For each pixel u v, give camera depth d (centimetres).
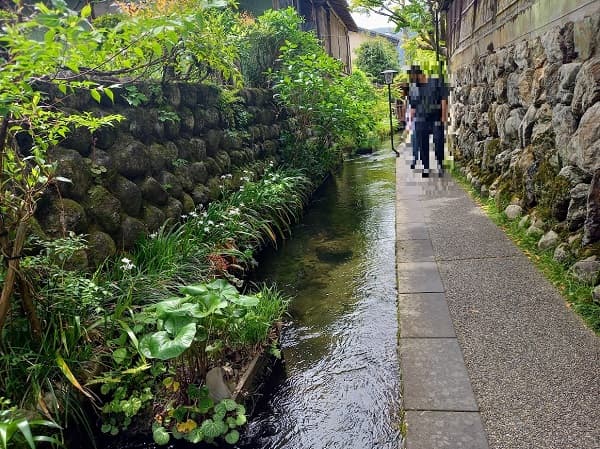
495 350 220
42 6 146
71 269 247
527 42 396
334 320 296
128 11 398
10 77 162
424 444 169
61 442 176
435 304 273
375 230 477
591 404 177
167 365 231
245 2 957
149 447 201
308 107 655
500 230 389
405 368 215
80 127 285
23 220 188
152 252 301
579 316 239
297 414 214
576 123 291
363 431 199
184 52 367
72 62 165
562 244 295
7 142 202
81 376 207
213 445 199
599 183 258
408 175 715
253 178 522
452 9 883
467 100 686
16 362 188
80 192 276
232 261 358
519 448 161
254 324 254
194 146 423
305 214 566
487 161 524
